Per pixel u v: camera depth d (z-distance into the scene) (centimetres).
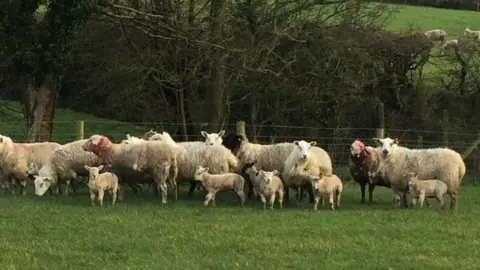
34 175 1655
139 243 1048
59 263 927
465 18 3956
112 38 2672
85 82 2889
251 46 2502
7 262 923
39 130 2150
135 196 1670
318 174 1548
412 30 3002
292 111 2711
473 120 2788
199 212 1363
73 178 1630
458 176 1488
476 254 1005
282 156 1641
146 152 1513
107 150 1548
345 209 1486
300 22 2597
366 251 1013
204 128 2522
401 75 2805
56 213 1320
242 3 2547
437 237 1128
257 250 1011
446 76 2914
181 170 1592
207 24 2447
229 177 1496
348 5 2631
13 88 2811
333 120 2719
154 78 2528
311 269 905
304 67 2670
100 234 1115
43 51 2083
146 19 2319
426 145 2620
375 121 2728
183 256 970
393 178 1537
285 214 1350
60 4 2045
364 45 2686
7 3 2003
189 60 2606
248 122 2850
